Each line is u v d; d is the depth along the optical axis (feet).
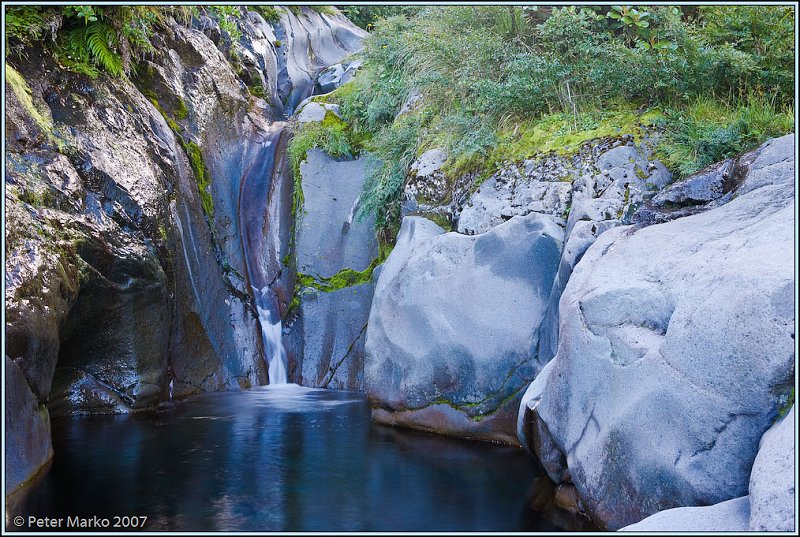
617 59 21.33
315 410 21.84
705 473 10.29
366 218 27.58
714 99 20.81
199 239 25.89
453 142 22.62
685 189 17.02
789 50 20.51
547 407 13.98
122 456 16.48
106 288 19.95
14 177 17.97
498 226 18.80
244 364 26.07
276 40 40.19
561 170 19.60
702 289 11.15
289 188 29.17
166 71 27.89
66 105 21.94
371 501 13.58
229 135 30.55
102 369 21.08
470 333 18.34
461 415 18.33
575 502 13.29
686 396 10.57
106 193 21.15
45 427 15.89
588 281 14.07
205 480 14.75
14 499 13.35
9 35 21.33
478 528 12.26
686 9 24.38
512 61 23.43
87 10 22.62
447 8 26.66
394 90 29.27
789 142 15.88
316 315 26.76
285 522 12.41
